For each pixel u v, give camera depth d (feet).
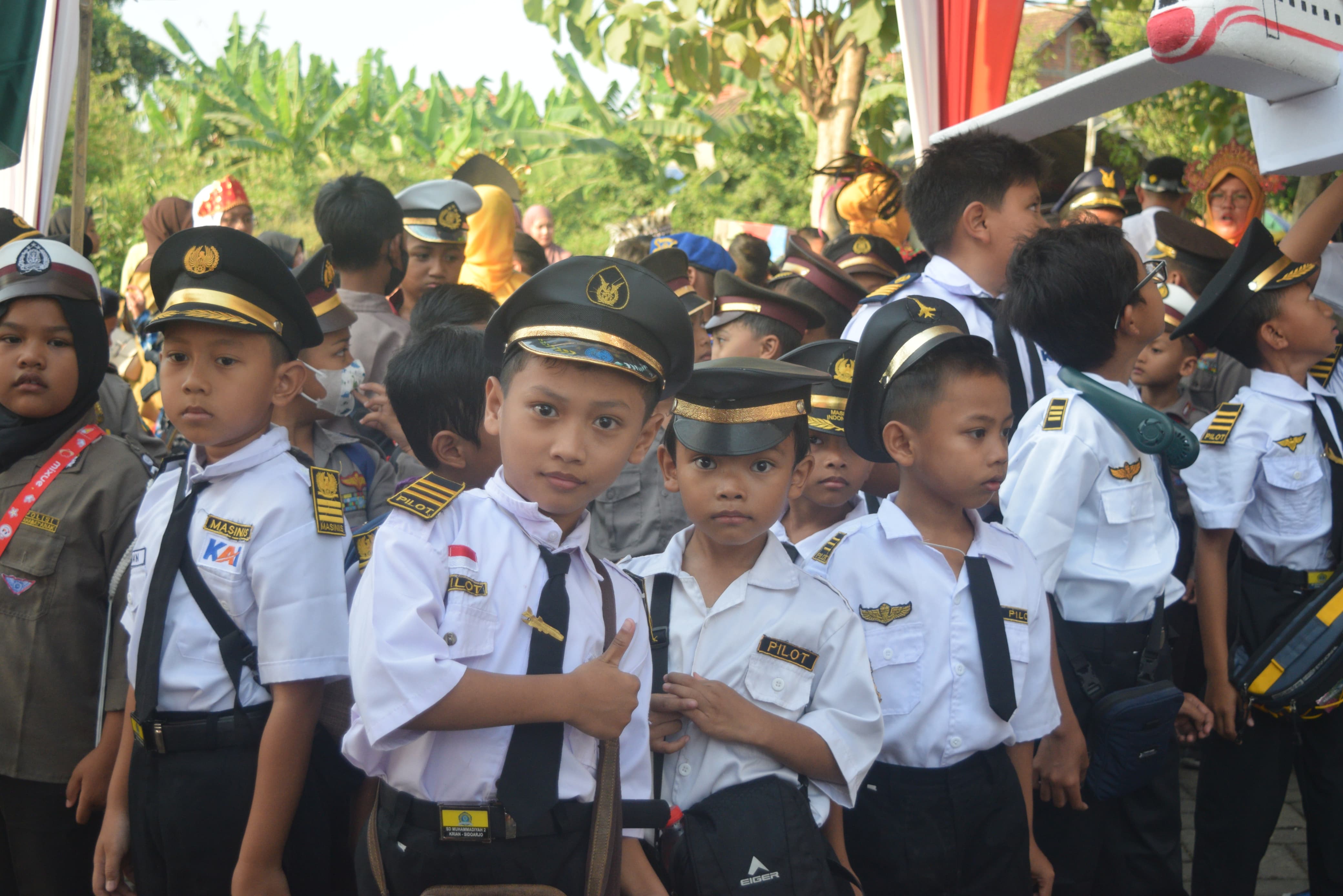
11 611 7.44
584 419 4.74
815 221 30.30
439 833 4.63
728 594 6.10
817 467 7.76
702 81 29.37
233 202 16.56
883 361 6.78
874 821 6.59
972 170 9.31
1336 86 7.51
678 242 13.99
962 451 6.44
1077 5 45.06
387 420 9.04
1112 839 7.80
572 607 4.99
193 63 70.08
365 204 11.14
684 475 5.96
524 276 16.99
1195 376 14.02
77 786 7.38
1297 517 8.98
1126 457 7.64
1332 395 9.39
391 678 4.45
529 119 75.51
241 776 6.02
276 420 8.40
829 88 31.78
